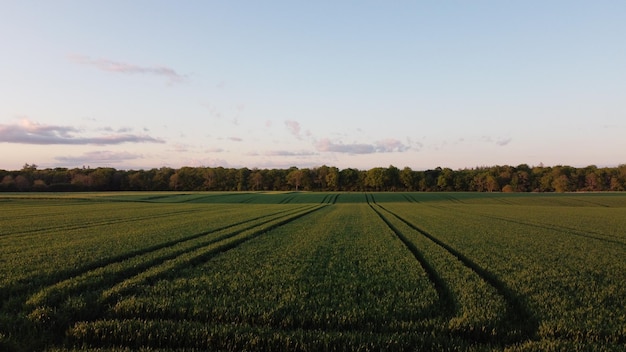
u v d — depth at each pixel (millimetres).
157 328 7918
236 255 17141
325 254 17484
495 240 22484
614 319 8523
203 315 8805
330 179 159750
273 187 167250
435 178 161625
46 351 7012
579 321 8367
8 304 9555
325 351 7238
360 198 93250
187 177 161875
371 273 13383
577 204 74500
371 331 8008
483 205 68500
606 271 14016
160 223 31984
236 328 7930
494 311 8977
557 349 7125
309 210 51750
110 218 36812
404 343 7332
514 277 12805
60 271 13180
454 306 9695
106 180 145750
